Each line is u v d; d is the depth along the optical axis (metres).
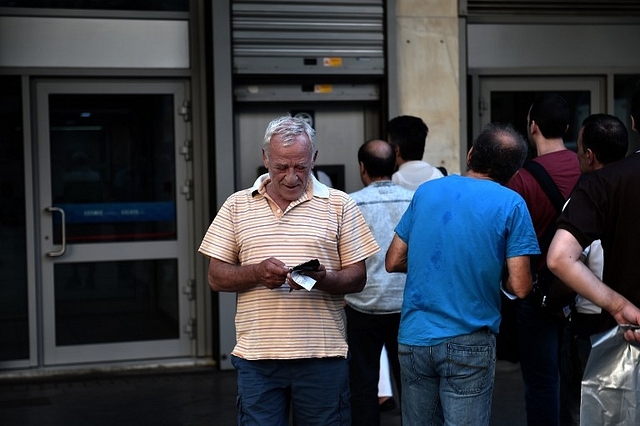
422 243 4.58
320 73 8.45
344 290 4.46
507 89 9.19
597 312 4.75
